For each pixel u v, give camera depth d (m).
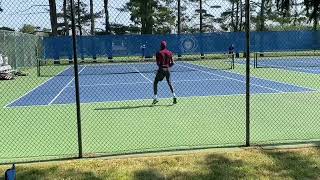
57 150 7.70
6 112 12.42
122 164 6.31
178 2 43.00
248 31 7.02
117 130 9.33
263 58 34.69
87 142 8.27
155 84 13.22
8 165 6.41
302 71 23.84
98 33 48.91
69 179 5.75
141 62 31.67
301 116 10.59
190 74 23.83
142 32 51.81
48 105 13.58
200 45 30.78
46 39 27.66
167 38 30.30
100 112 11.83
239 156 6.56
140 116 10.98
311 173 5.79
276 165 6.11
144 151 7.14
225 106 12.40
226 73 23.95
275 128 9.19
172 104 13.01
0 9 8.49
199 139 8.25
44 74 26.34
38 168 6.20
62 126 9.96
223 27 55.19
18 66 28.95
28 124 10.37
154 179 5.68
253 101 13.23
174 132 8.98
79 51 29.11
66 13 38.84
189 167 6.11
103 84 20.06
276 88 16.38
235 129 9.14
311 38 30.72
